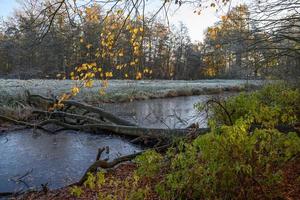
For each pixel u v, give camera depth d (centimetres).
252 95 1138
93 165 890
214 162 522
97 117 1858
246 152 517
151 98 3002
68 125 1581
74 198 750
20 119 1738
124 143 1341
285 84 1305
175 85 3869
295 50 1105
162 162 671
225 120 903
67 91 2438
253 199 526
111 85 3281
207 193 538
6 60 3038
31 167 1041
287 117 820
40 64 2583
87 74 635
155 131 1233
